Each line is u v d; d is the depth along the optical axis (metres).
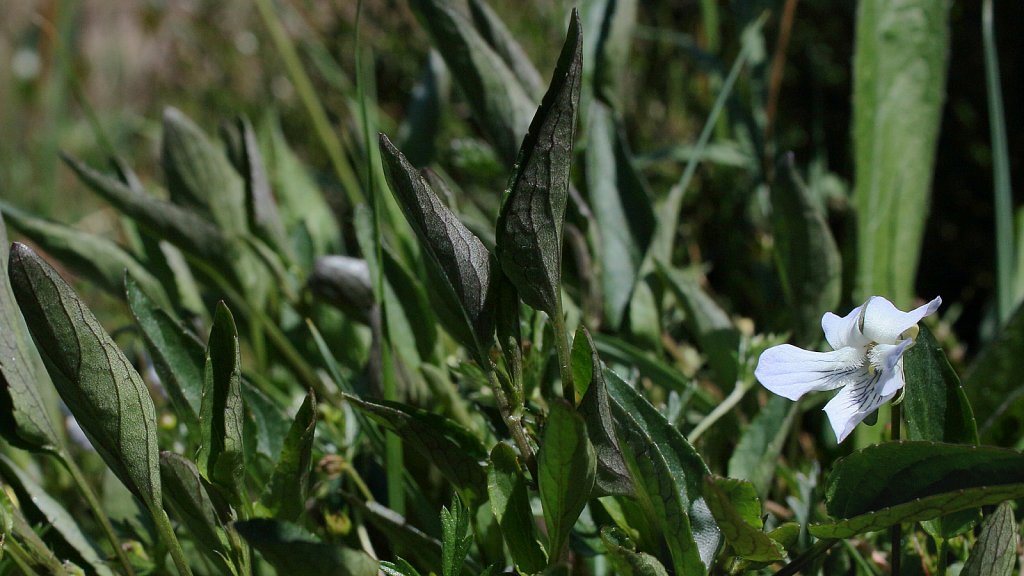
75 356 0.22
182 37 0.72
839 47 0.59
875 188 0.33
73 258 0.34
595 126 0.33
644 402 0.24
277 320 0.35
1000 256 0.35
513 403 0.23
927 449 0.22
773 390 0.23
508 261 0.22
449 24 0.30
